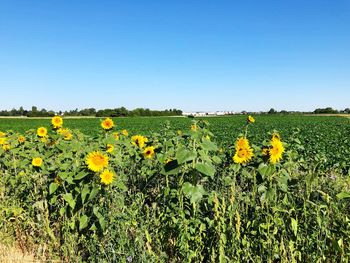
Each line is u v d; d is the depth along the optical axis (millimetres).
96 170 4734
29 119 83438
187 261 4125
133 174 6336
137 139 7168
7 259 4855
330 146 18938
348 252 3881
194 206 4289
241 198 4598
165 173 4262
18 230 5590
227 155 5379
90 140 8641
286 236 4133
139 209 4844
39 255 4922
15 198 6219
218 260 4184
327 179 5332
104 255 4441
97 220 4746
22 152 7348
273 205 4340
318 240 3908
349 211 4633
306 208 4219
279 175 4508
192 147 4250
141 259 4168
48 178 5824
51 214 5465
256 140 22953
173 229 4590
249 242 4113
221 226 4133
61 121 8141
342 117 89062
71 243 4859
